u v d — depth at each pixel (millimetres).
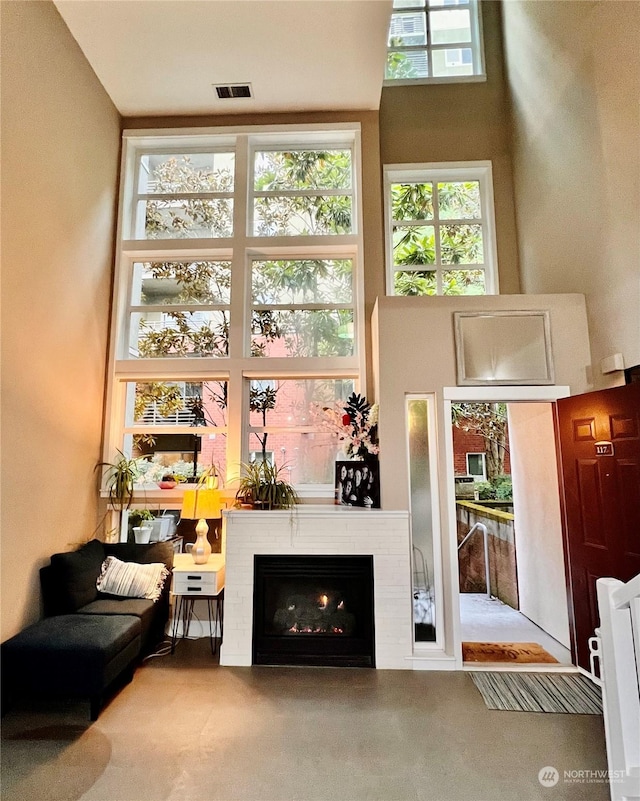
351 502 4215
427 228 5602
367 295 4805
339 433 4215
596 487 3451
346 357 4781
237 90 4773
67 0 3787
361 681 3379
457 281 5516
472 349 3900
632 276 3324
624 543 3207
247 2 3826
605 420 3395
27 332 3479
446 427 3830
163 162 5258
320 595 3797
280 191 5164
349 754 2504
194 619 4379
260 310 4977
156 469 4785
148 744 2594
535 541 4598
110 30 4074
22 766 2396
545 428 4352
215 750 2539
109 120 4844
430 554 3795
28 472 3461
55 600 3486
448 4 6039
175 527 4656
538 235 4770
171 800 2160
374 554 3750
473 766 2406
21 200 3424
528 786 2258
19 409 3373
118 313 4836
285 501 4070
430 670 3574
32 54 3566
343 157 5246
